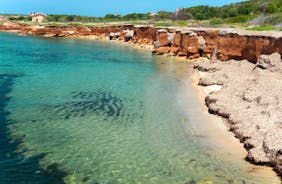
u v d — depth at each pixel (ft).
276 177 52.65
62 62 165.58
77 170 55.36
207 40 176.24
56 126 74.08
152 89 108.27
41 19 500.33
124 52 213.66
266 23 197.16
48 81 117.39
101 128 73.46
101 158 59.52
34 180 52.11
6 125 73.56
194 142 66.33
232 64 130.21
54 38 337.31
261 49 121.08
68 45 261.85
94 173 54.49
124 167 56.44
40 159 58.65
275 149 55.77
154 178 53.01
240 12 319.06
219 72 118.73
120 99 96.22
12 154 60.08
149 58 183.32
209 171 54.95
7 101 91.09
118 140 67.15
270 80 95.14
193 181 52.01
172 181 52.08
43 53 202.80
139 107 88.89
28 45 253.65
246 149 62.59
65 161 58.18
